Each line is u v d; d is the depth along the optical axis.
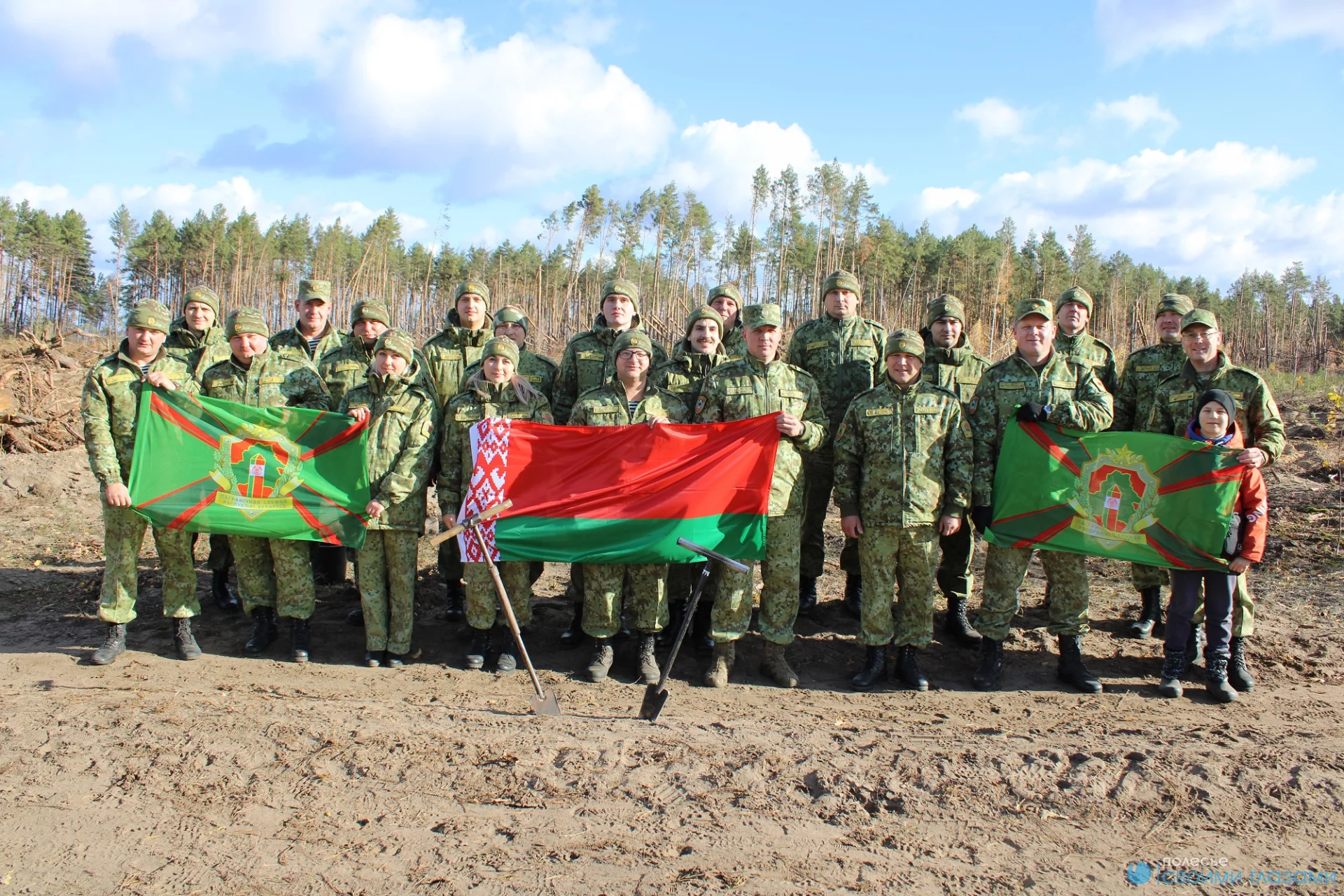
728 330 7.68
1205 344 6.49
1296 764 4.69
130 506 6.25
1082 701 5.98
